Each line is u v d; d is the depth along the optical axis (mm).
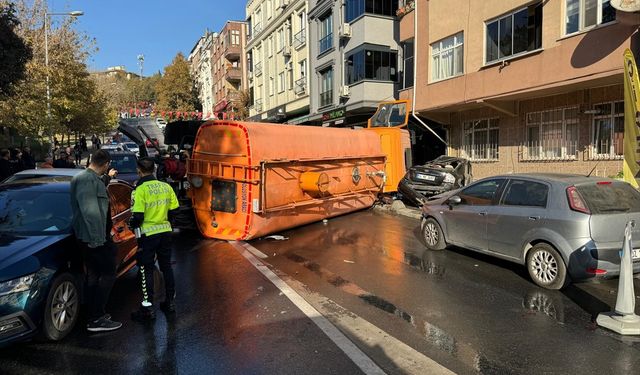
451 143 18391
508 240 6609
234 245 8625
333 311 5164
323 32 27734
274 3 37125
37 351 4180
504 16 14125
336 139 11367
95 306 4547
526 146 14852
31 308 4027
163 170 9883
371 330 4613
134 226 4922
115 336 4508
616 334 4574
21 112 20875
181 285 6137
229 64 55094
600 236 5566
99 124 40312
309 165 10242
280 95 36625
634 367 3895
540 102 14242
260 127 9094
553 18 12344
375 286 6133
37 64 23500
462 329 4699
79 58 30359
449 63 16531
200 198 9250
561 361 4004
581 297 5676
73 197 4453
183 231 9953
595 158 12469
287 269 6965
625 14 9609
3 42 14062
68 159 13469
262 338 4438
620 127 11883
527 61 13133
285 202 9500
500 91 14094
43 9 26031
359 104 22969
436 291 5930
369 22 22594
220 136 9023
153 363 3945
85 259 4574
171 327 4727
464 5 15555
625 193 6059
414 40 18234
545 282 6008
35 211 5098
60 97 27562
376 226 10797
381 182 13250
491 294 5812
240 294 5754
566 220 5750
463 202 7641
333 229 10406
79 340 4418
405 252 8148
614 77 11016
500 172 15891
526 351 4195
